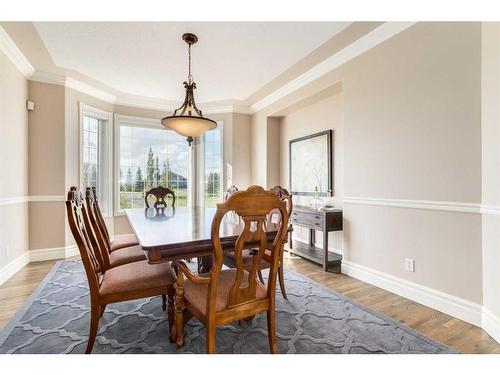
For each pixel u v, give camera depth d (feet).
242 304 4.37
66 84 11.66
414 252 7.32
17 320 6.11
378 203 8.34
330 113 11.94
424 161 7.08
